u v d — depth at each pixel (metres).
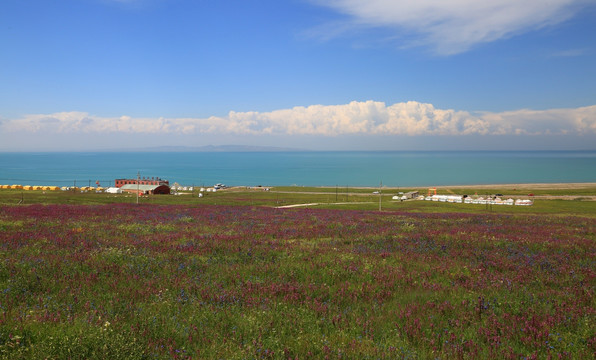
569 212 88.00
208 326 8.00
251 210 47.94
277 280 11.92
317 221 32.53
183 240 20.11
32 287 10.38
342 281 12.14
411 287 11.36
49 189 185.00
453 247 18.62
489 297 10.34
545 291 10.86
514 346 7.25
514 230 26.39
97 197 116.62
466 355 6.83
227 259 15.24
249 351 6.66
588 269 13.62
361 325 8.27
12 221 26.34
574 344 7.17
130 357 6.20
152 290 10.54
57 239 18.95
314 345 7.05
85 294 9.97
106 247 16.89
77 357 6.09
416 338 7.62
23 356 6.12
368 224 30.22
